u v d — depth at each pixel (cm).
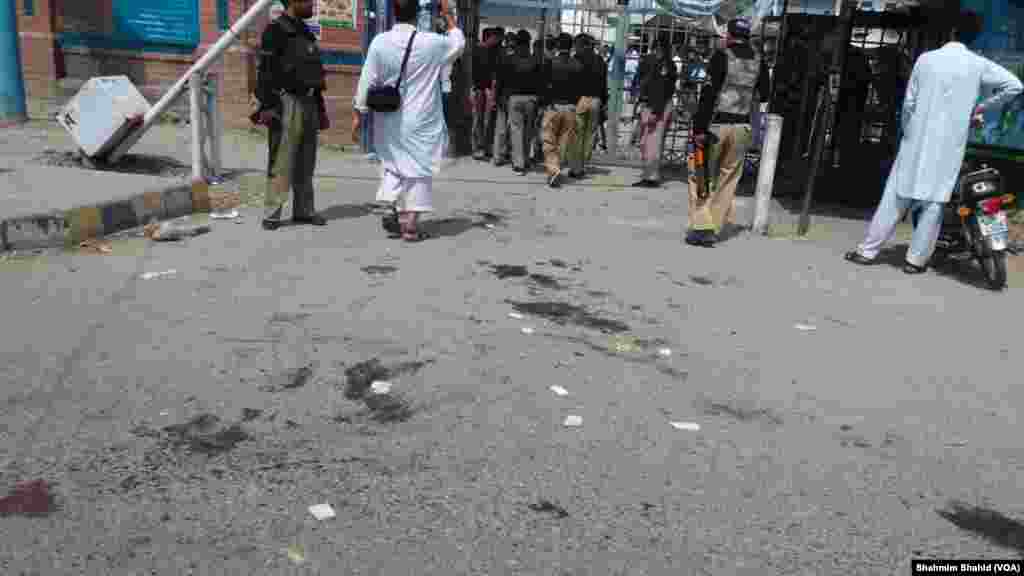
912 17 931
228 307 466
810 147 1002
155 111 809
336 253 598
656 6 1216
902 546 277
